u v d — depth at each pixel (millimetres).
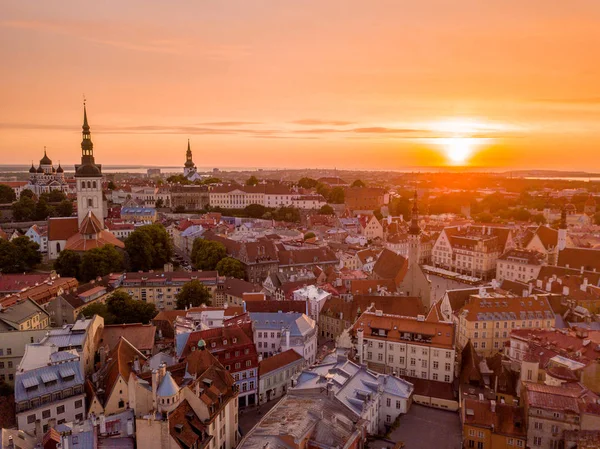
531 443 96688
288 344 149500
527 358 119188
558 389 100875
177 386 96875
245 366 132875
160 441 90562
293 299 189875
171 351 139125
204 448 95438
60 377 111062
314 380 117875
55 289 190375
